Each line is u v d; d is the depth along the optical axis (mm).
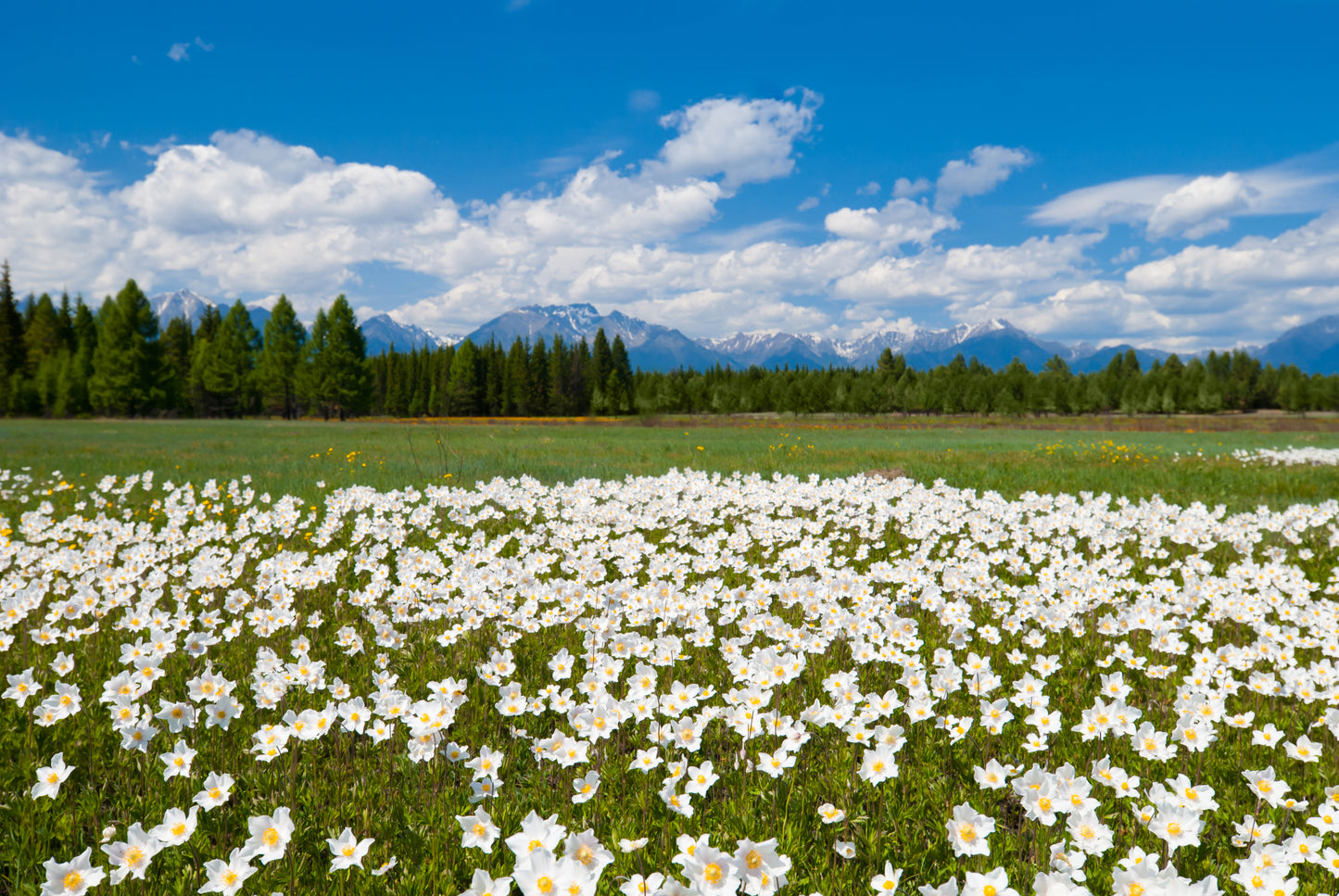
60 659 4832
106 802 3734
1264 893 2832
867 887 3139
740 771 3938
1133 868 2625
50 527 9617
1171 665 5664
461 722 4543
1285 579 7172
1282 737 4418
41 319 86812
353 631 5250
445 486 13266
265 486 14672
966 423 66000
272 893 2881
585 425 66812
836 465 21000
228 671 5328
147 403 73312
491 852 3316
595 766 4082
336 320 79938
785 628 5344
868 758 3643
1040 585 7230
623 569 7895
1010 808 3893
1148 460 23219
